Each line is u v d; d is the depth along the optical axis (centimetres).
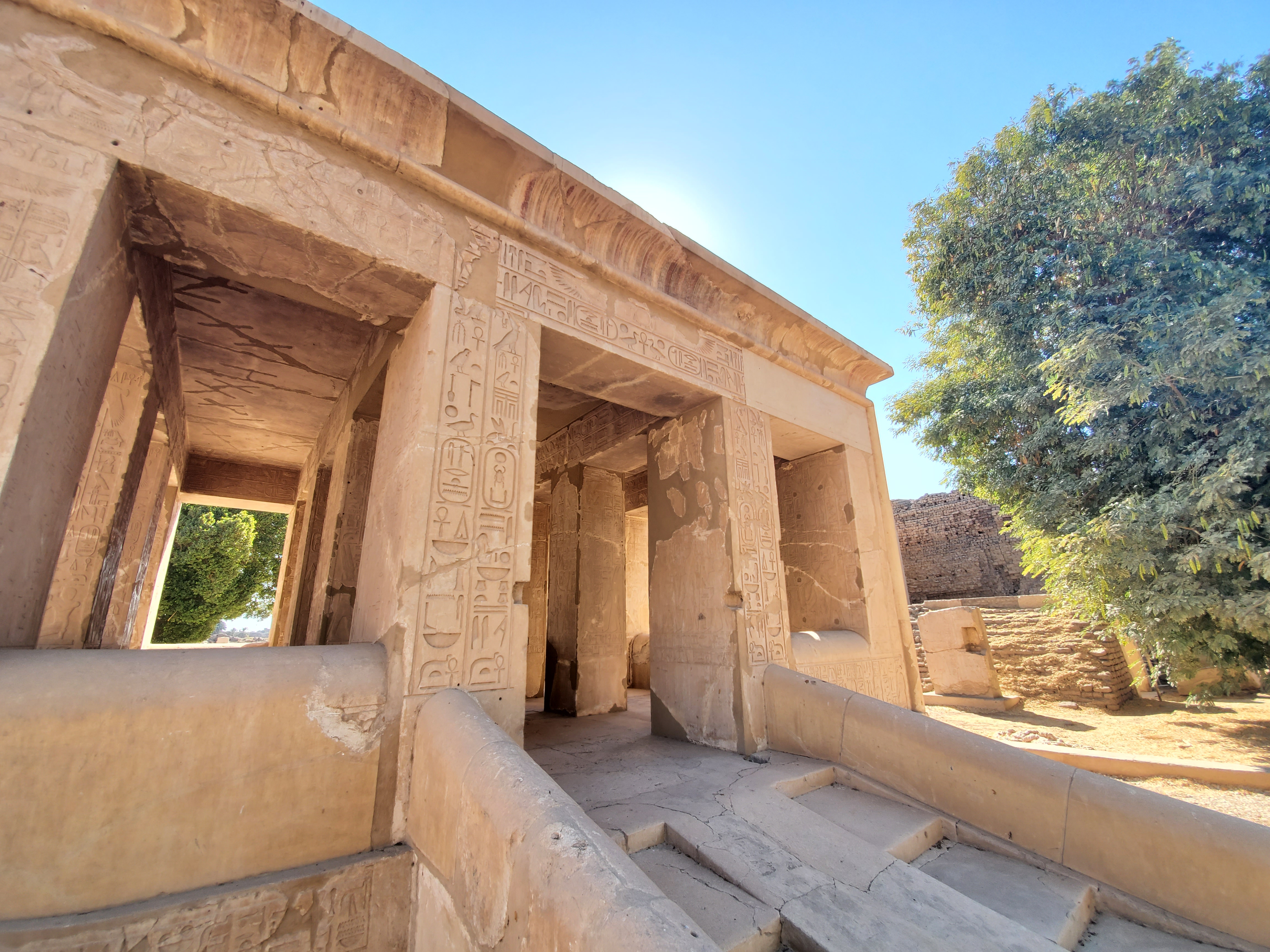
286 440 772
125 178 276
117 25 274
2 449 213
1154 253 794
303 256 334
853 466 698
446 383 345
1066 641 970
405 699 289
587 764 437
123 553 562
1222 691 717
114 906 204
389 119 355
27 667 208
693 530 551
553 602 761
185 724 229
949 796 379
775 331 627
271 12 307
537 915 174
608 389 529
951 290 1036
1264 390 627
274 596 1977
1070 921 281
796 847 314
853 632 642
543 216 429
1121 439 756
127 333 390
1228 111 823
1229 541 626
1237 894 273
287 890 234
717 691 500
